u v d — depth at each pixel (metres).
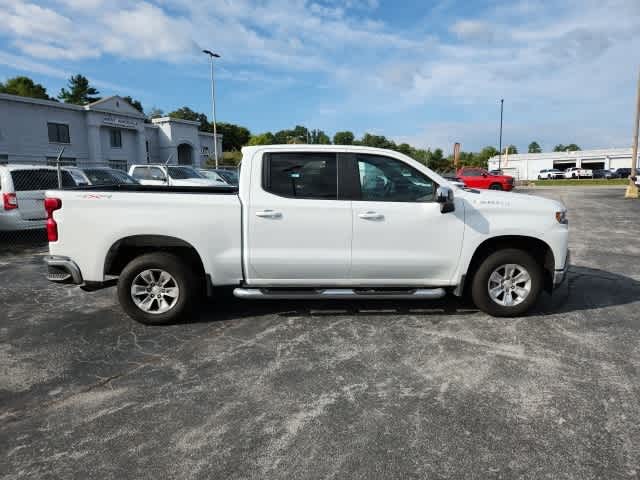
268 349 3.90
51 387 3.26
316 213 4.28
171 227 4.20
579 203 18.69
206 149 46.22
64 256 4.22
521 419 2.81
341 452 2.50
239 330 4.35
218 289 4.62
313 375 3.42
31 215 8.94
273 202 4.28
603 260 7.68
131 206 4.18
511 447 2.54
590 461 2.41
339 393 3.15
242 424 2.78
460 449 2.52
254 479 2.29
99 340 4.12
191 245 4.27
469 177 25.77
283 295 4.36
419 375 3.41
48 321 4.64
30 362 3.67
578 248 8.84
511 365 3.58
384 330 4.33
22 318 4.73
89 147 33.69
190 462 2.43
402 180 4.46
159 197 4.21
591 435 2.64
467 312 4.85
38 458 2.46
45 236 10.21
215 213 4.24
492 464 2.39
